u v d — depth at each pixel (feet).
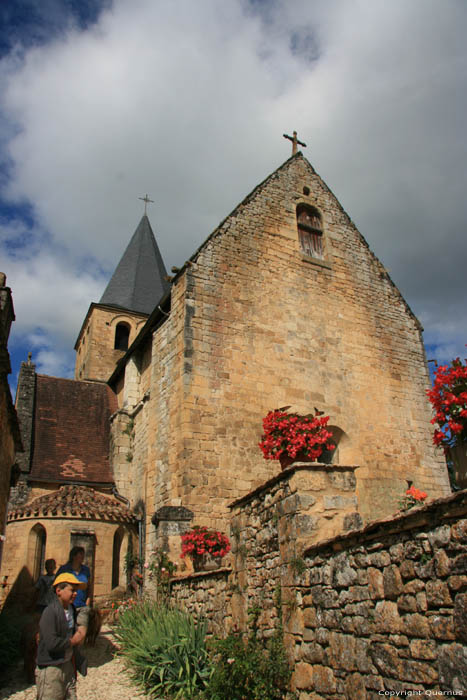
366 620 15.94
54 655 17.39
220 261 49.73
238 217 52.90
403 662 14.24
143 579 44.24
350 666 16.35
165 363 48.80
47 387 70.79
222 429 43.60
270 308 50.67
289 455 28.89
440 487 53.62
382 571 15.57
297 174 59.93
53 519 46.85
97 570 45.96
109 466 61.41
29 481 55.88
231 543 26.84
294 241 55.67
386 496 49.65
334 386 51.55
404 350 58.44
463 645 12.44
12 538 46.98
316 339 52.39
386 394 54.70
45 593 28.68
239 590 24.95
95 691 24.89
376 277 60.49
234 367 46.37
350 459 49.62
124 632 31.24
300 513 20.21
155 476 46.60
